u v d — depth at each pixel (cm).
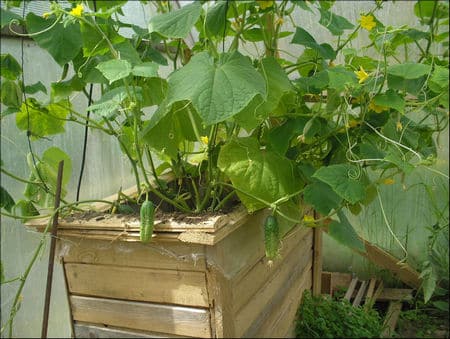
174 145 105
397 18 171
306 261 147
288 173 104
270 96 95
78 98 148
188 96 76
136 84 107
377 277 170
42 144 141
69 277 112
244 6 108
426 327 162
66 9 103
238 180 98
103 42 98
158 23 90
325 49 118
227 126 115
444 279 175
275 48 124
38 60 135
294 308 136
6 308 140
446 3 152
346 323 143
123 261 103
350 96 104
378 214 169
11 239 139
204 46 126
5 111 105
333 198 97
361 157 103
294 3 115
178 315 100
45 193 113
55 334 162
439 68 93
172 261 97
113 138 163
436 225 167
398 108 93
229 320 96
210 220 89
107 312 110
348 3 166
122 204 119
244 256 104
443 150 184
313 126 104
